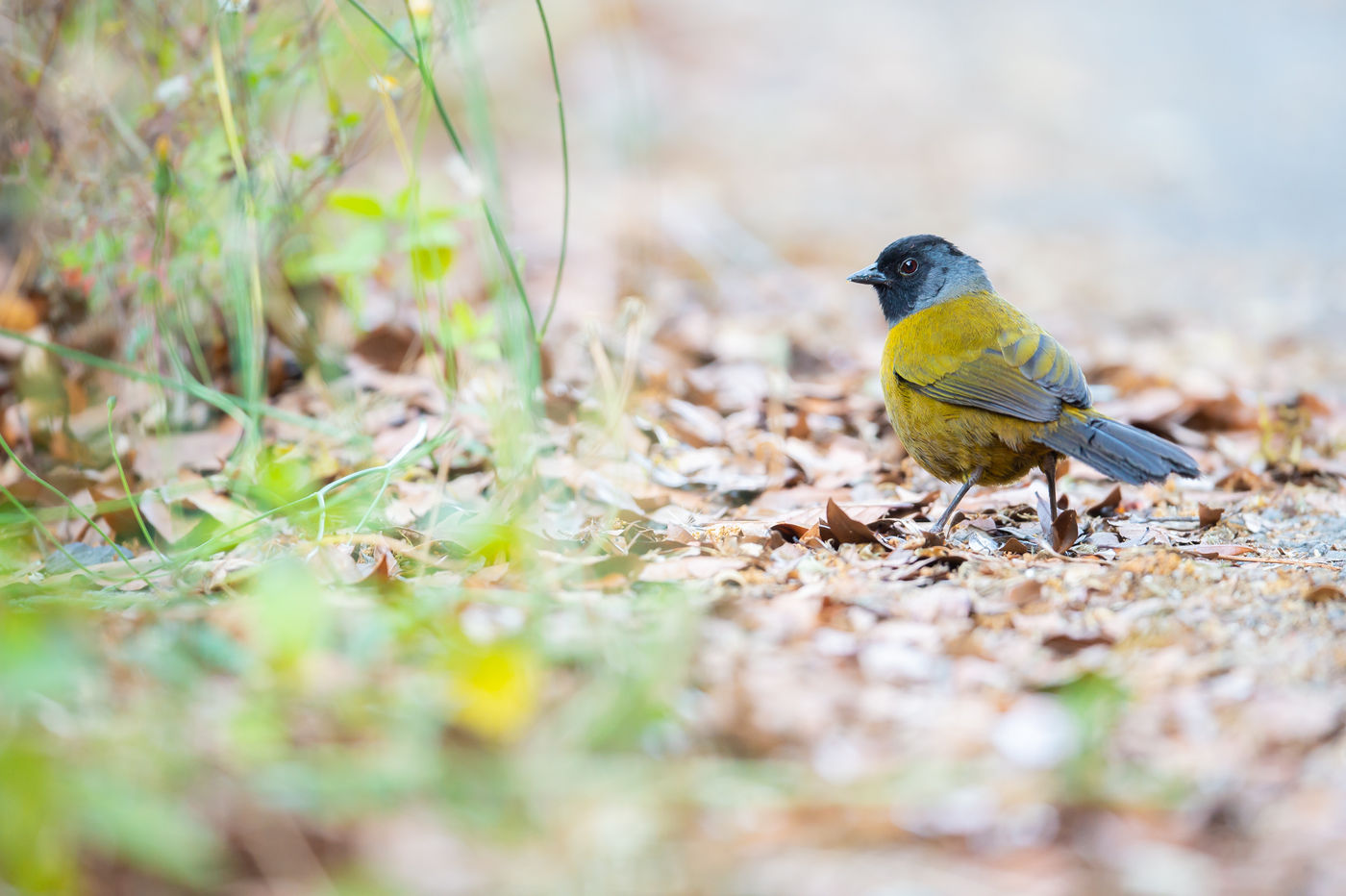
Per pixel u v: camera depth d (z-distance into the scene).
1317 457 12.69
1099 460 9.75
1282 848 5.45
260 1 12.17
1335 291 21.50
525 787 5.66
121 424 12.40
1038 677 6.80
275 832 5.30
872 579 8.38
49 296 12.97
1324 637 7.45
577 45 35.66
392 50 12.34
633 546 9.21
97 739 5.53
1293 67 40.72
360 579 8.32
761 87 36.50
